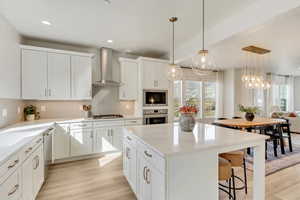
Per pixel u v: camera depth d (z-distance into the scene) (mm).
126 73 4020
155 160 1455
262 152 1772
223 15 2381
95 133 3477
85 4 2113
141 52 4285
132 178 2119
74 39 3357
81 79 3547
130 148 2197
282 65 5715
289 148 4035
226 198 2072
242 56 4484
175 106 5629
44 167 2379
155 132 2061
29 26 2744
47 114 3582
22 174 1566
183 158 1359
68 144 3227
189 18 2477
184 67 5695
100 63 3949
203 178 1435
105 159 3424
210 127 2402
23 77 3029
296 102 8352
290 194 2160
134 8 2207
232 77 6230
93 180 2561
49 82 3244
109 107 4160
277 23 2498
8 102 2670
